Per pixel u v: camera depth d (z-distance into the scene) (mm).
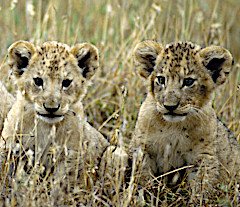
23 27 17438
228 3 20047
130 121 13648
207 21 18094
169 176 11031
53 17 15688
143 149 10742
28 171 10289
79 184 10398
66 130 10352
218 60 10781
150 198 10531
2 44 16719
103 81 14859
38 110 9883
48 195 9414
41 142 10375
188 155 10805
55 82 9977
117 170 10047
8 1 18453
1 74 14219
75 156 10406
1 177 9898
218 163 10820
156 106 10516
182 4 19312
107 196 9992
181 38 15836
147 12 17891
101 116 14352
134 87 14391
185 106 10234
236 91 13461
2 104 11680
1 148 10188
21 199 9180
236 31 19219
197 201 10352
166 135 10664
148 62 11039
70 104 10219
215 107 13836
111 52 16000
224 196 10391
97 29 17203
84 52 10641
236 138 12500
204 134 10680
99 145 11414
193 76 10391
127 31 17312
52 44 10508
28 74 10227
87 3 19344
